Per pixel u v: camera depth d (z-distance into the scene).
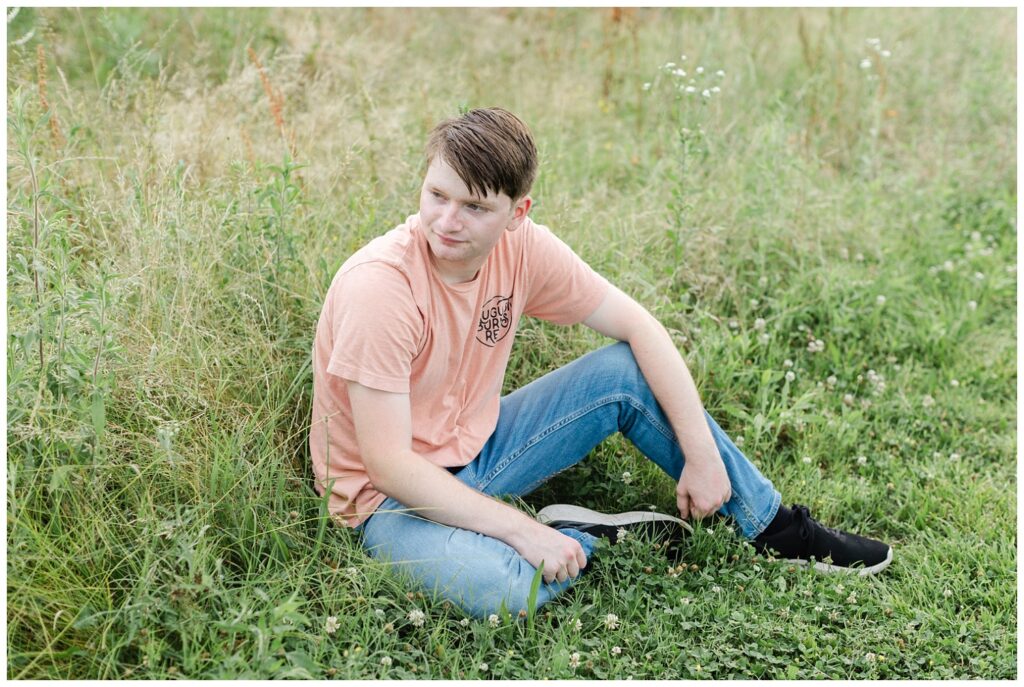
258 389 2.90
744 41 6.00
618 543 2.78
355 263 2.45
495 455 2.80
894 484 3.31
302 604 2.40
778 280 4.17
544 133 4.72
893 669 2.49
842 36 6.17
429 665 2.36
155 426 2.62
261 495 2.58
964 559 2.94
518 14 6.24
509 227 2.50
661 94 5.32
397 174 3.79
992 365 4.00
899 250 4.64
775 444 3.47
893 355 4.02
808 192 4.58
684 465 2.86
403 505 2.52
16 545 2.27
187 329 2.90
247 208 3.29
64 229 2.69
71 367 2.39
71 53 4.59
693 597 2.65
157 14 5.22
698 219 4.21
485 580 2.46
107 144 3.66
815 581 2.82
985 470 3.40
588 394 2.81
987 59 6.02
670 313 3.66
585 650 2.47
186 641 2.17
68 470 2.36
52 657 2.15
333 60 4.77
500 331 2.70
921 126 5.74
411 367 2.52
